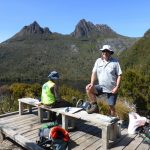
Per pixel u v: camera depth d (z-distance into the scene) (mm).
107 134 2906
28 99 4398
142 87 5961
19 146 3318
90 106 3320
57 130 2955
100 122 2941
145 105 5879
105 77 3324
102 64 3367
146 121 3430
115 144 3061
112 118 3041
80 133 3461
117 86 3277
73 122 3588
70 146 3023
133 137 3291
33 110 4676
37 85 7918
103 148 2938
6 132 3424
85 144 3084
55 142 2863
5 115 4336
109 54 3338
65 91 7672
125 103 6195
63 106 3744
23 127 3693
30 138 3271
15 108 5934
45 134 3029
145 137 3186
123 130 3574
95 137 3318
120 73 3287
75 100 6145
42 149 2816
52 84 3670
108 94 3371
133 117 3490
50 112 3975
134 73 6055
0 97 7129
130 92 6000
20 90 7484
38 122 3938
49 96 3664
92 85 3322
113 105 3365
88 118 3057
